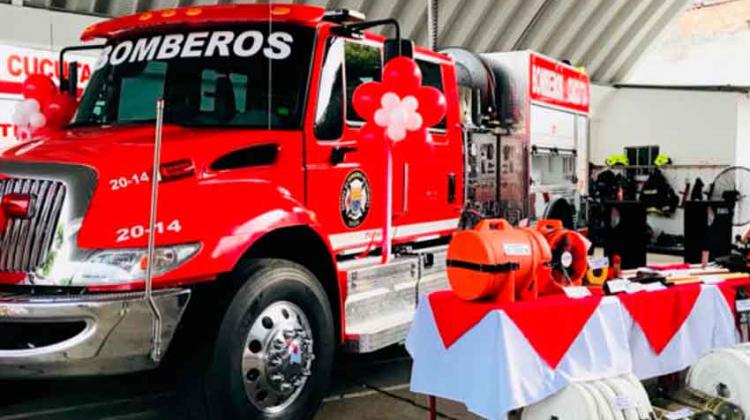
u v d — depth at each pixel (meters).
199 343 3.40
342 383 4.77
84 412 4.23
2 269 3.22
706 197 11.80
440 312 3.39
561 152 8.63
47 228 3.20
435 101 4.05
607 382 3.25
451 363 3.31
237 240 3.40
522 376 3.08
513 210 7.57
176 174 3.44
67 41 7.23
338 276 4.07
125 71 4.37
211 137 3.75
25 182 3.28
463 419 4.05
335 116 4.31
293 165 4.02
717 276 4.17
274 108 4.10
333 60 4.29
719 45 14.76
